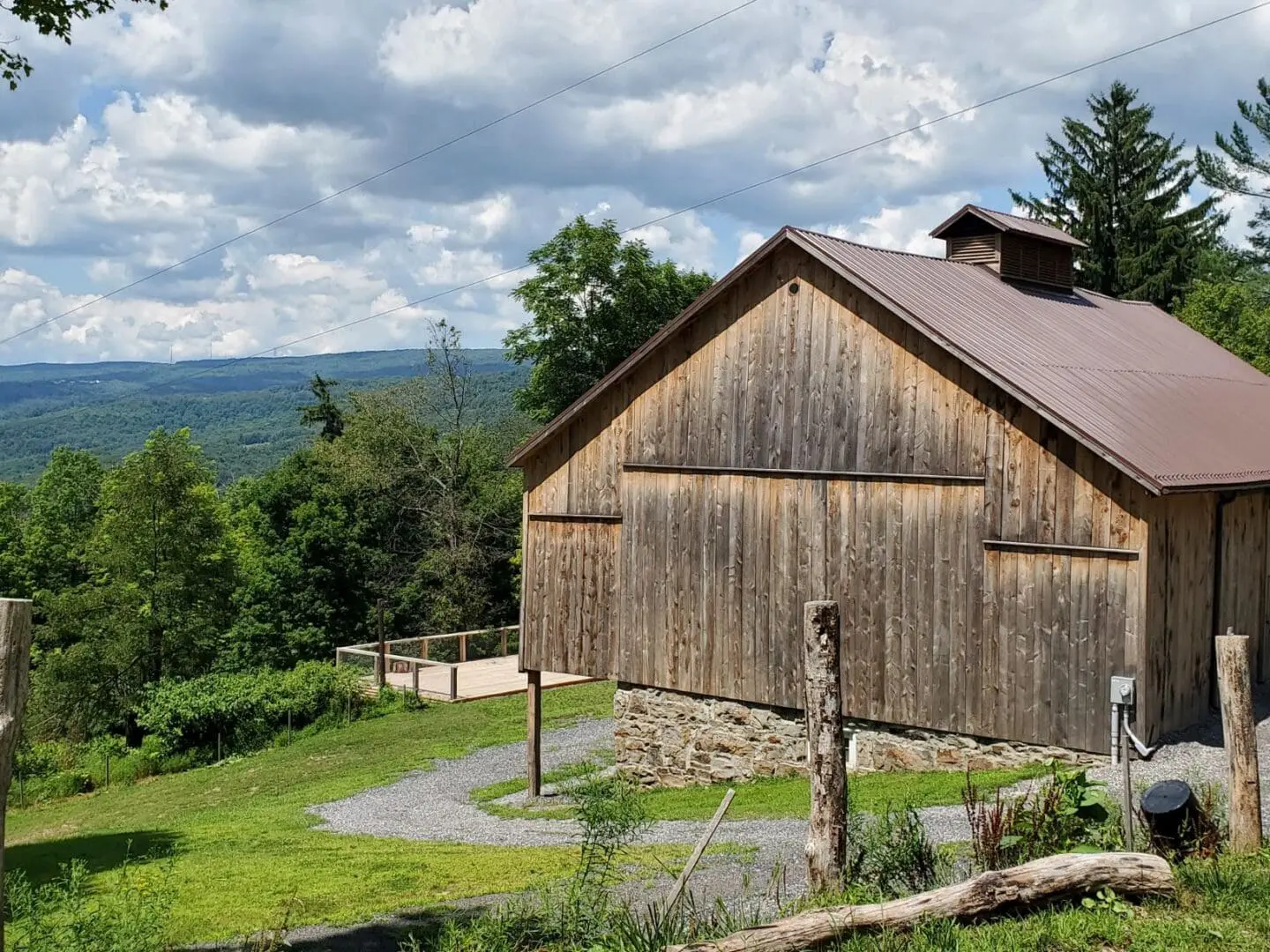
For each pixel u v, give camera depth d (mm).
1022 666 16531
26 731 41406
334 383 67500
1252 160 47188
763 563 19516
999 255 22891
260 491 54812
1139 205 49594
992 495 16859
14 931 7758
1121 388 18609
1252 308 40969
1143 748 9641
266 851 16969
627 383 21344
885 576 18016
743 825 15609
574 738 27047
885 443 18031
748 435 19688
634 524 21219
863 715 18234
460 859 15133
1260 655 20000
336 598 52625
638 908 10594
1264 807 11602
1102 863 8289
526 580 22688
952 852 10789
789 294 19156
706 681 20266
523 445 22469
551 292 48438
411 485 56750
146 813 26422
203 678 36500
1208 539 17766
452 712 31484
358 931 11453
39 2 12922
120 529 45750
